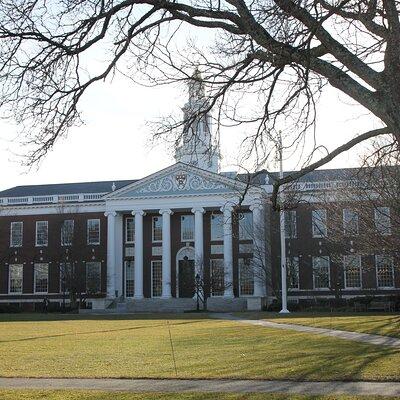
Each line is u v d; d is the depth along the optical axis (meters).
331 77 9.09
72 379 16.16
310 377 15.38
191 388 14.26
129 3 9.73
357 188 36.50
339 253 57.59
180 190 75.75
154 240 79.00
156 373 16.91
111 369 18.03
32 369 18.23
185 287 76.69
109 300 75.38
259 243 69.62
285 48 9.13
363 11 8.97
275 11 8.88
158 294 77.81
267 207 69.75
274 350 22.23
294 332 30.88
